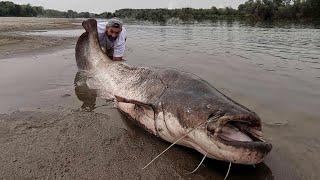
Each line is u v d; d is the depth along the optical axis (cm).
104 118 405
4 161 297
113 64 538
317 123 379
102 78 545
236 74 609
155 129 357
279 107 431
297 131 359
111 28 609
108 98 486
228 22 2825
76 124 382
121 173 284
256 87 523
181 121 321
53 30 1780
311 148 322
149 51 884
